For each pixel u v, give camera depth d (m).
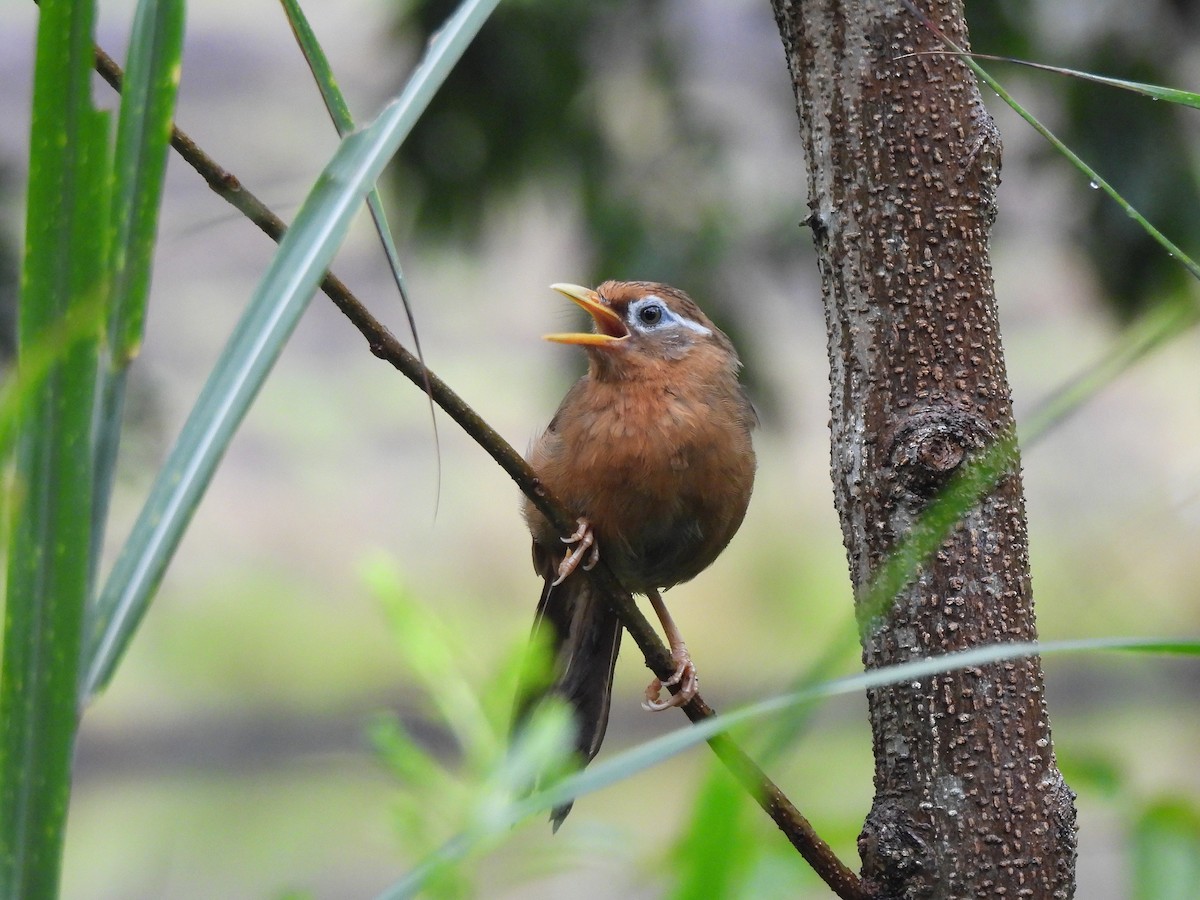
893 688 5.62
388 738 3.65
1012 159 15.31
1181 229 13.91
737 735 3.45
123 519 12.56
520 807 2.97
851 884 5.34
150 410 11.59
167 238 3.69
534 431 10.09
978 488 3.60
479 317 25.72
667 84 14.85
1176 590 17.20
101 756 22.30
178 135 4.60
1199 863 5.15
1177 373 22.41
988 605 5.52
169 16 3.09
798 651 24.73
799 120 5.99
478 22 3.57
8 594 2.84
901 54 5.73
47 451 2.85
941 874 5.45
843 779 12.28
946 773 5.50
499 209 14.88
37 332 2.90
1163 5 13.86
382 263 23.27
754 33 15.76
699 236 14.59
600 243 14.65
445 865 2.94
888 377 5.68
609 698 9.38
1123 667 22.84
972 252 5.71
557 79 14.38
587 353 9.07
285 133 22.31
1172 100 4.00
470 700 3.71
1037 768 5.52
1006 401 5.69
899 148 5.71
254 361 3.09
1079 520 22.62
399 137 3.36
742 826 2.95
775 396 14.95
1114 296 14.29
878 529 5.62
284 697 24.16
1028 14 13.72
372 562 3.95
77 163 2.93
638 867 3.89
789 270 14.95
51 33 2.90
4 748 2.84
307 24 3.96
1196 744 17.45
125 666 24.59
